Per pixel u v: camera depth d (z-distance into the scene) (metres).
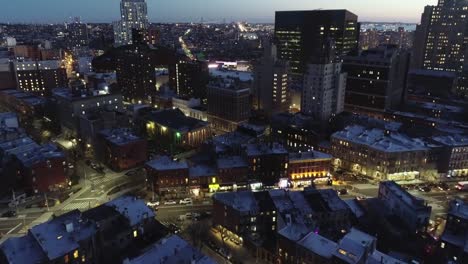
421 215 122.81
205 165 170.00
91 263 102.12
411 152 174.88
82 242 99.19
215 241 126.81
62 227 104.06
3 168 158.62
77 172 183.88
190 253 92.38
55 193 158.25
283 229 111.12
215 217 133.38
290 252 106.38
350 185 171.12
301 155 173.62
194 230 128.12
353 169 187.50
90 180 174.38
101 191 163.00
